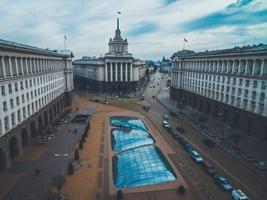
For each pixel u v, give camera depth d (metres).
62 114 113.12
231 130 89.62
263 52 76.25
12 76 64.50
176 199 45.41
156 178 53.28
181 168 58.34
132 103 150.62
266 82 75.56
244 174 55.56
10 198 45.12
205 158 64.44
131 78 194.62
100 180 52.34
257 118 79.62
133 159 63.22
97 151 69.00
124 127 94.19
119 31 196.50
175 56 152.50
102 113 121.19
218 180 50.97
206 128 91.62
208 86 113.56
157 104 147.75
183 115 114.69
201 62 120.31
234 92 93.00
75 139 79.75
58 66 118.44
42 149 70.88
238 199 44.28
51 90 103.56
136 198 45.69
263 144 75.25
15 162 61.62
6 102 60.59
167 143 76.06
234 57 92.06
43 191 47.56
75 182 51.41
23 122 70.62
